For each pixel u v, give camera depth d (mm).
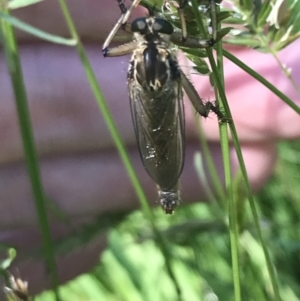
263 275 57
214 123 60
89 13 58
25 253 49
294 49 56
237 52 59
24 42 58
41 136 59
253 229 56
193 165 62
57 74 58
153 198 62
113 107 60
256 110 58
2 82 55
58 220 56
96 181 60
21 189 57
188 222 48
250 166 62
